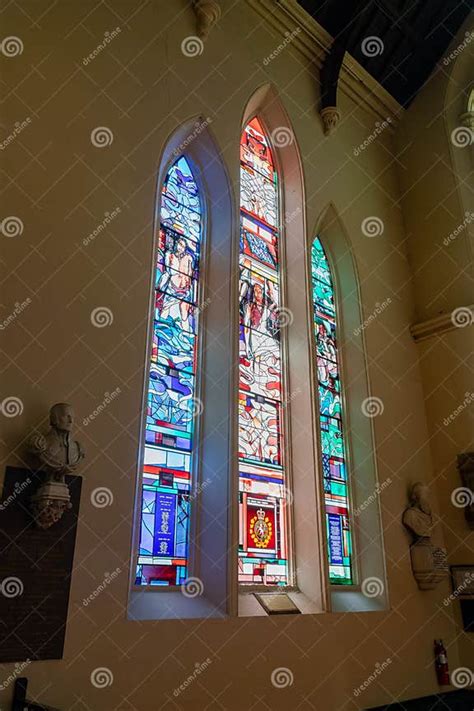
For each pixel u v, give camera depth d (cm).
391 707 739
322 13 1051
